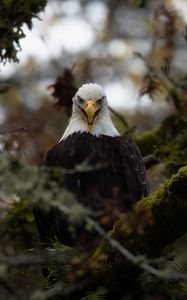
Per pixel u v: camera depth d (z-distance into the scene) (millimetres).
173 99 13922
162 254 9828
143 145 14039
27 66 19781
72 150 12406
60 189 7418
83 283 9461
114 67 19641
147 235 9320
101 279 9617
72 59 19391
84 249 9617
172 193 9172
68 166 12359
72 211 7191
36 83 19609
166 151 13414
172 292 10117
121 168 12180
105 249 9445
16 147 11469
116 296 9852
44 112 15703
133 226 7812
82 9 20578
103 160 12203
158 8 15242
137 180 12133
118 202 9508
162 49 15977
